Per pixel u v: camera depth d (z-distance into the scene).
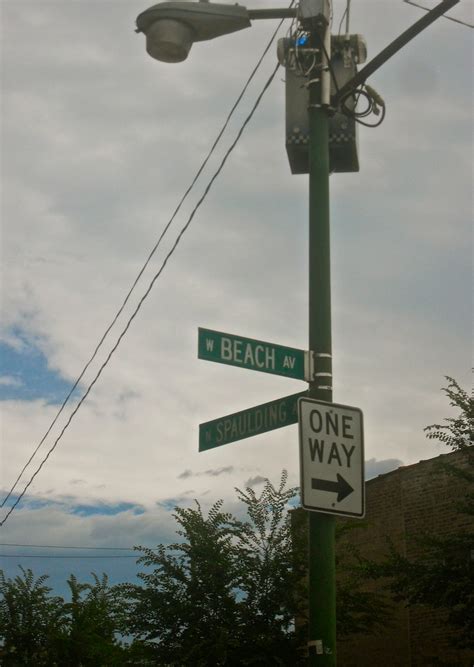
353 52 10.21
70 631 20.67
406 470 21.97
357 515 8.21
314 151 9.33
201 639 15.54
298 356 8.66
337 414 8.45
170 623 16.02
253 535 16.69
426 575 14.92
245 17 9.64
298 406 8.29
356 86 9.47
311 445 8.22
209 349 8.43
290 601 15.84
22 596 21.58
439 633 19.92
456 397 15.98
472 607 14.70
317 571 8.00
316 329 8.74
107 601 21.28
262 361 8.57
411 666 20.42
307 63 9.56
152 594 16.14
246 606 15.78
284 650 15.38
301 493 8.04
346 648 22.48
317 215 9.09
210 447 9.28
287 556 16.22
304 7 9.56
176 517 16.98
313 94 9.51
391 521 21.97
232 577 16.14
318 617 7.88
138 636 16.20
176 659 15.60
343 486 8.23
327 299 8.84
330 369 8.67
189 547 16.52
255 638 15.29
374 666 21.50
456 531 20.19
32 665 20.70
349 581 16.86
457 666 16.08
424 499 21.25
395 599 15.69
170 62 9.94
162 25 9.60
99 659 20.17
